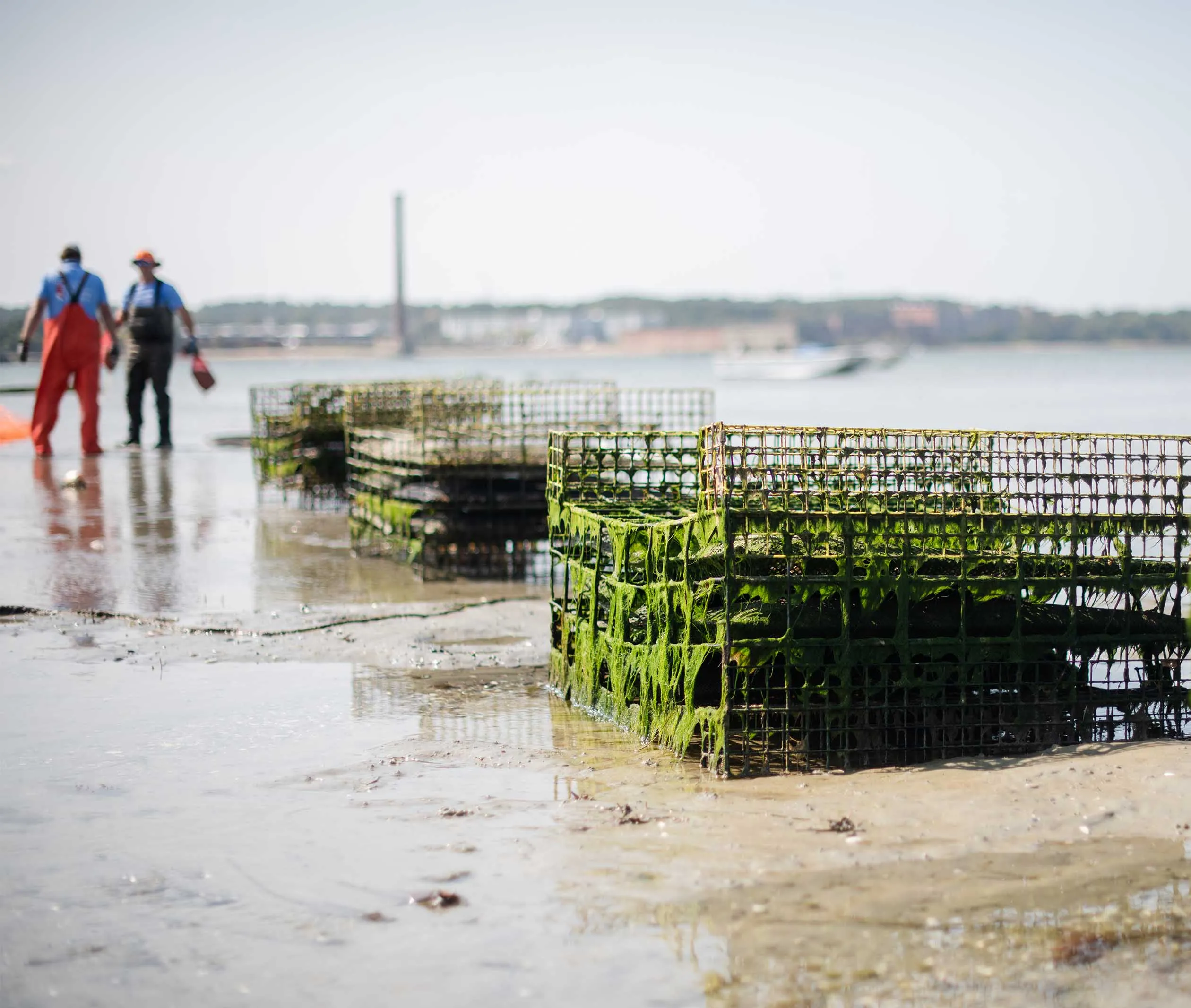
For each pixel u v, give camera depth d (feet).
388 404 63.21
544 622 39.60
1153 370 364.58
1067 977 17.30
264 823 22.74
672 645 26.73
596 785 24.67
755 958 17.80
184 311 91.09
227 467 81.15
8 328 231.50
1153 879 20.17
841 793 23.94
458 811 23.22
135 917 19.07
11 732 28.19
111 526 57.36
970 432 27.09
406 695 31.60
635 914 19.08
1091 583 26.50
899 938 18.37
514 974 17.40
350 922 18.92
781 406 178.91
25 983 17.20
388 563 49.93
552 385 93.40
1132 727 27.17
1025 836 21.79
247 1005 16.70
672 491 37.58
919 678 26.37
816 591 25.52
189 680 32.68
